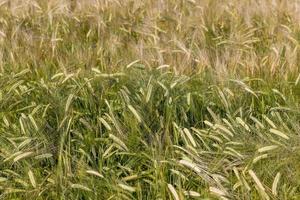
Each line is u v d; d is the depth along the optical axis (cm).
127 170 322
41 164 328
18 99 380
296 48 437
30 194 297
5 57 451
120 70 416
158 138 324
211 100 375
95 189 294
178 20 527
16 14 556
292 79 414
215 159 312
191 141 317
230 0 589
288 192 296
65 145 323
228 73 408
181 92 377
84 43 485
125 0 589
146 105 355
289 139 321
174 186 304
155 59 432
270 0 578
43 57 457
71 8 601
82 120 342
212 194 288
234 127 340
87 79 375
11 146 331
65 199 294
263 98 388
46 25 537
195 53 459
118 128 332
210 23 543
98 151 336
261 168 308
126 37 517
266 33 518
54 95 367
